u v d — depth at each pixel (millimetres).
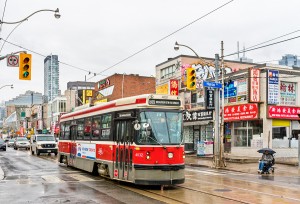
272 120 31500
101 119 18312
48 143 39750
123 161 15570
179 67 44781
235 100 34344
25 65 18656
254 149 32125
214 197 13117
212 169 25125
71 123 23938
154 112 14969
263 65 32500
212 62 47531
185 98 41969
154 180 14258
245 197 13125
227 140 35906
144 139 14617
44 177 19000
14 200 12477
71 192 14148
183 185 16094
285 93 32656
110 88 63969
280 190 14938
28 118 124875
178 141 14961
